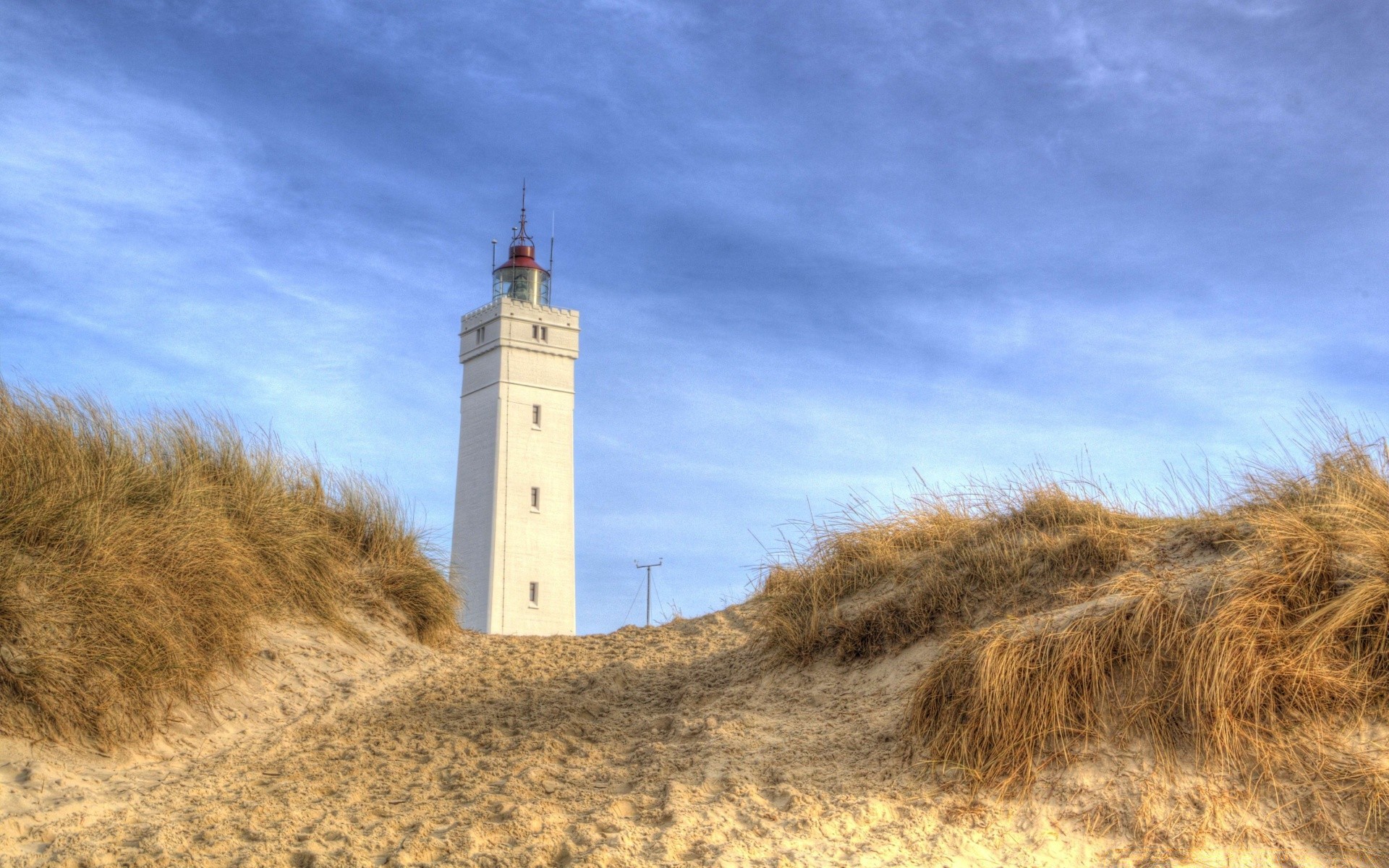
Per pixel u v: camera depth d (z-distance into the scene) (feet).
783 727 24.21
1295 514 23.67
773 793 20.42
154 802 20.04
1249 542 23.54
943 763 20.76
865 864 17.52
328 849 18.02
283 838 18.38
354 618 34.09
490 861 17.56
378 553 37.65
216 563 27.55
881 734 22.72
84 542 23.94
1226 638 19.88
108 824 18.72
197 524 27.66
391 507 38.96
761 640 31.48
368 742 24.72
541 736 24.84
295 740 24.84
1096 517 28.60
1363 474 24.89
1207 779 18.76
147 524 26.09
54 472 25.05
